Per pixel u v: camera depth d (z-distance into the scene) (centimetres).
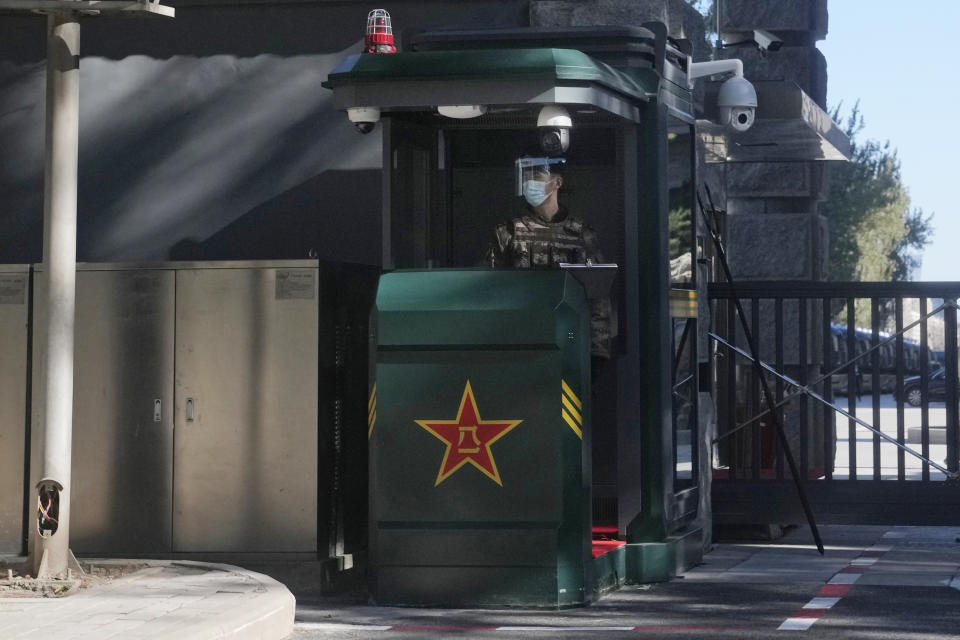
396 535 3459
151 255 4875
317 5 4791
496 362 3422
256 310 3784
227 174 4841
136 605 2992
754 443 4916
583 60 3456
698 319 4431
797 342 5581
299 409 3759
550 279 3462
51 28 3397
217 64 4847
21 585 3247
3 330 3847
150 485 3822
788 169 5781
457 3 4672
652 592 3675
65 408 3403
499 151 4262
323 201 4791
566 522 3409
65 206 3397
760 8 5662
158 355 3828
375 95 3475
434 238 4106
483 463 3419
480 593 3425
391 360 3462
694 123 4256
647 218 3866
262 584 3278
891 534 5131
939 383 17100
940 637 2972
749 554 4516
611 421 4266
